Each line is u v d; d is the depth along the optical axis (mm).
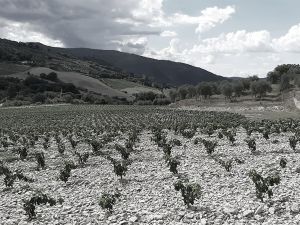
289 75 191875
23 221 19375
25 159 40406
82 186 26875
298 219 16281
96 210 20453
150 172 29547
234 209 18219
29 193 25625
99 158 38000
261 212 17781
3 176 32625
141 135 59938
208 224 16891
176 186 19938
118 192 22562
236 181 24469
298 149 37938
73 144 46219
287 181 23469
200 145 44125
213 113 117750
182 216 18375
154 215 18562
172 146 40250
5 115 120688
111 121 93250
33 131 68625
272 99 157375
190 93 193625
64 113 125812
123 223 17891
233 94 185375
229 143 45094
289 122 68562
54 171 32938
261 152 36719
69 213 20375
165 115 111375
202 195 21453
